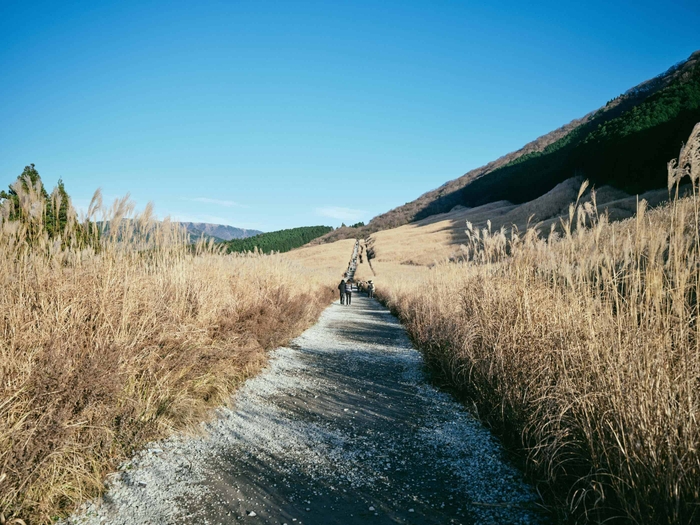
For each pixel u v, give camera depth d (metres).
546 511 2.96
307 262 82.81
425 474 3.62
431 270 13.40
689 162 3.27
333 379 7.04
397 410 5.43
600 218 4.18
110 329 4.26
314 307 15.45
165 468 3.62
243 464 3.78
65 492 2.96
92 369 3.30
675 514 2.26
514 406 4.25
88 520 2.83
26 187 4.76
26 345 3.41
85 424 3.32
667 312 3.21
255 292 9.10
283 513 2.98
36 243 4.74
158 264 6.70
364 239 133.25
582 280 4.41
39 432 2.85
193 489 3.29
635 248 3.71
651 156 49.50
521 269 5.66
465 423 4.89
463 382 5.95
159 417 4.30
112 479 3.38
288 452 4.08
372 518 2.93
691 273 3.23
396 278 28.39
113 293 4.55
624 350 3.17
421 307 11.27
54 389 3.09
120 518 2.87
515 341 4.82
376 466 3.78
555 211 62.59
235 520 2.88
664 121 51.59
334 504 3.12
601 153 62.88
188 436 4.33
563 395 3.46
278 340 8.84
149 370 4.45
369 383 6.83
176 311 5.59
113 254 5.20
